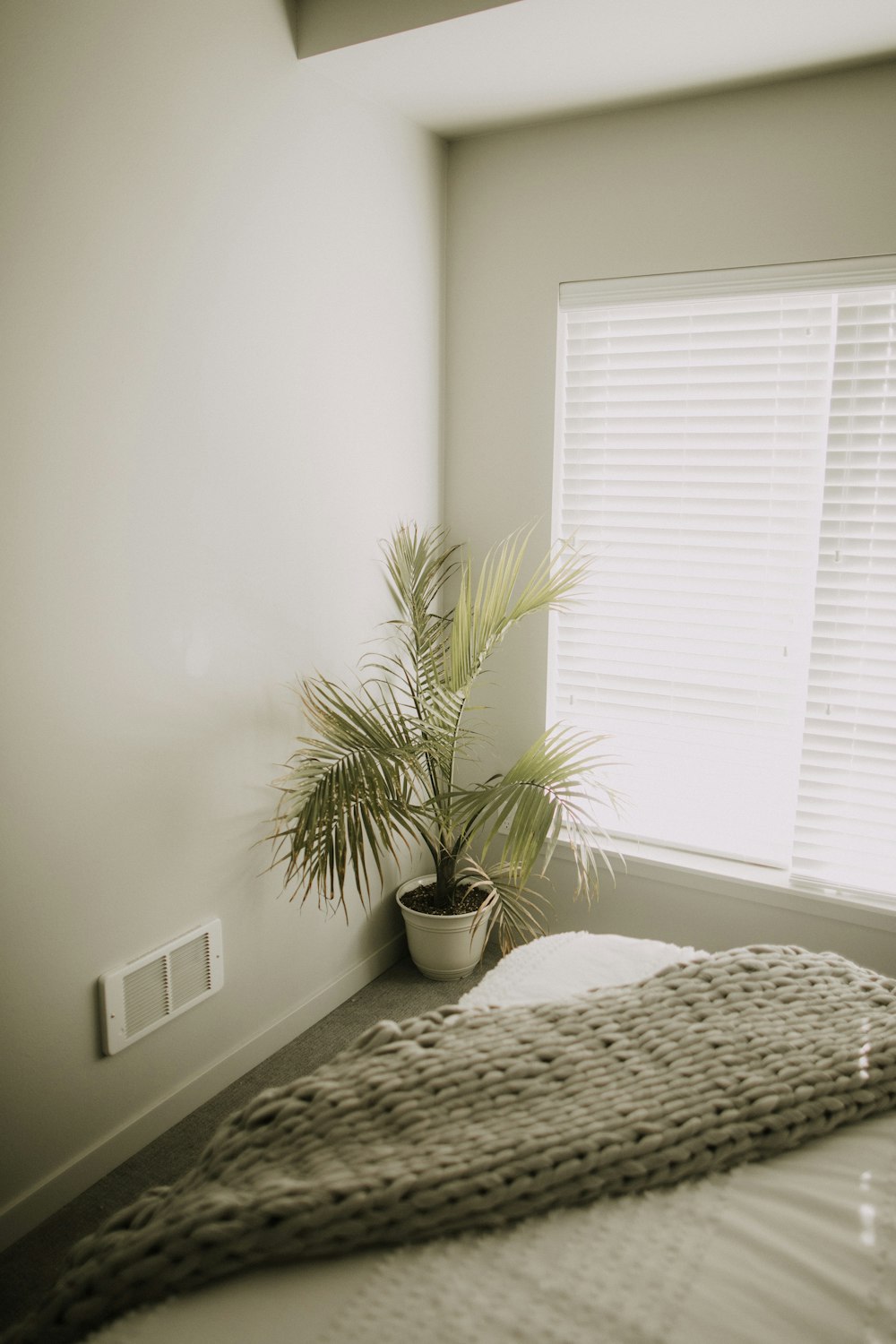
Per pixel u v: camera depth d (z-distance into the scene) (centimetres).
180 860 201
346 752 221
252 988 227
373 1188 101
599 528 270
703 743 264
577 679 280
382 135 241
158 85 175
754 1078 122
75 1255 106
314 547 233
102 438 172
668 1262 98
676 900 266
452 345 280
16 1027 170
